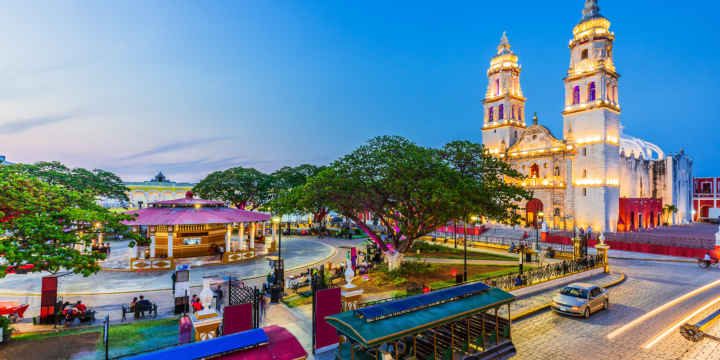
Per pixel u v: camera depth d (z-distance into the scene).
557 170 65.19
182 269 21.03
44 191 18.41
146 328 17.91
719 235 38.03
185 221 34.28
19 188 17.67
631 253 43.84
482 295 14.97
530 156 68.44
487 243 49.28
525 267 33.16
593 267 31.28
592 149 60.88
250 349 10.20
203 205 41.00
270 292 24.09
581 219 61.44
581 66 63.38
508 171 31.52
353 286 17.31
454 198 24.81
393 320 12.27
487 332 15.48
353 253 31.11
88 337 16.39
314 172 74.75
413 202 27.84
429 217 28.48
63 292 25.11
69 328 17.88
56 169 50.28
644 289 26.64
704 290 26.34
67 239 15.59
